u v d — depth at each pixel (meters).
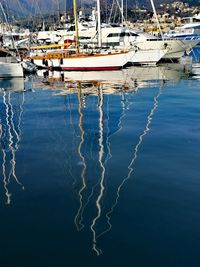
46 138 12.06
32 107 18.08
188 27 73.50
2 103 19.48
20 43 52.62
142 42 43.12
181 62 44.44
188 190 7.51
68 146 11.01
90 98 20.47
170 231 5.86
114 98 20.36
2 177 8.50
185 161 9.38
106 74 33.97
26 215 6.54
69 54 38.19
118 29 44.78
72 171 8.80
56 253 5.33
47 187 7.82
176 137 11.77
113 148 10.67
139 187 7.72
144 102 18.91
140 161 9.45
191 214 6.43
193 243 5.50
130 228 6.00
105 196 7.29
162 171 8.66
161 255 5.22
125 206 6.82
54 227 6.08
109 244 5.53
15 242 5.64
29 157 10.02
